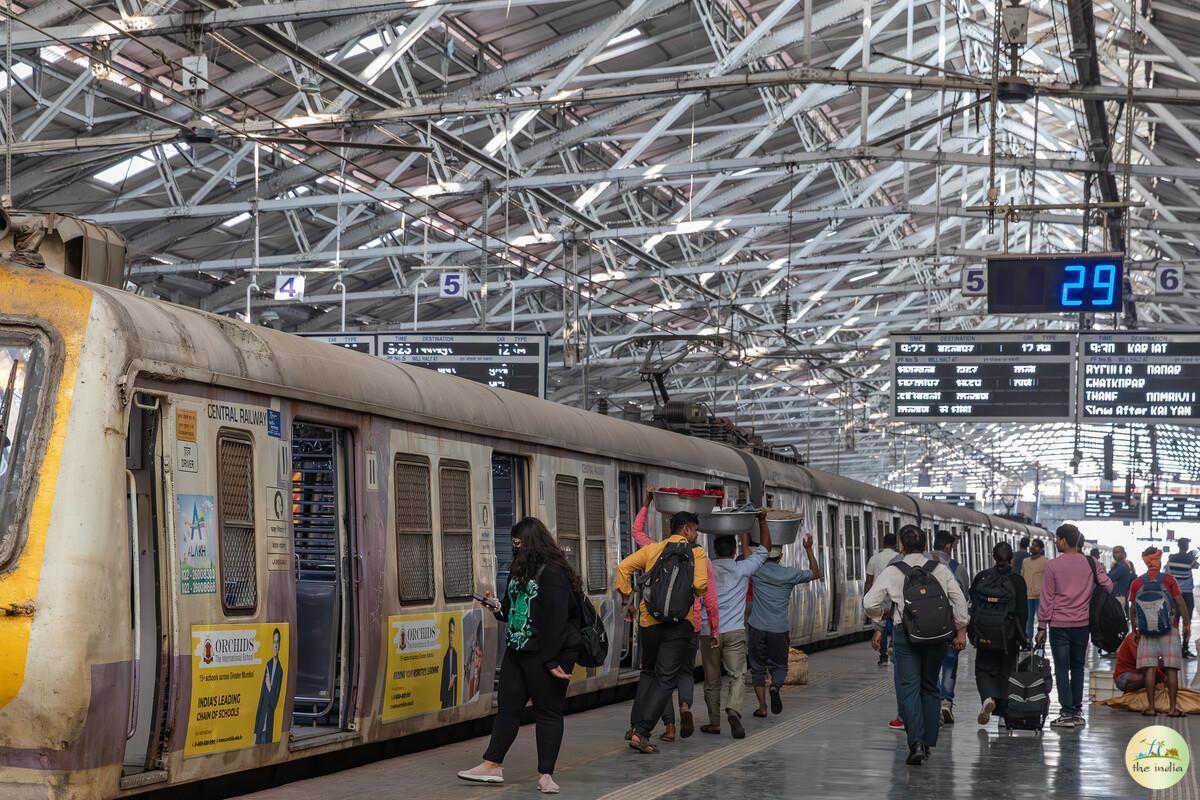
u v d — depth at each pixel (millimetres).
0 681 6816
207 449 7992
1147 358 26672
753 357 43250
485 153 26156
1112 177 27828
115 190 28344
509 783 9523
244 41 23250
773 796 9234
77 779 6906
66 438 7023
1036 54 28969
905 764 10945
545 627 9109
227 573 8109
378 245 35812
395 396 10203
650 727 11305
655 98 27641
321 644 9820
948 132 35031
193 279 35844
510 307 43406
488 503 11820
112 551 7094
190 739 7727
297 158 24359
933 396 27438
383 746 10398
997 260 20531
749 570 12703
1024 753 11805
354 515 9609
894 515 32250
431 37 24375
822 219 33000
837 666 21750
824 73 19188
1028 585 20000
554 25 25250
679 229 32688
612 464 15000
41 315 7215
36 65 22969
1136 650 15289
